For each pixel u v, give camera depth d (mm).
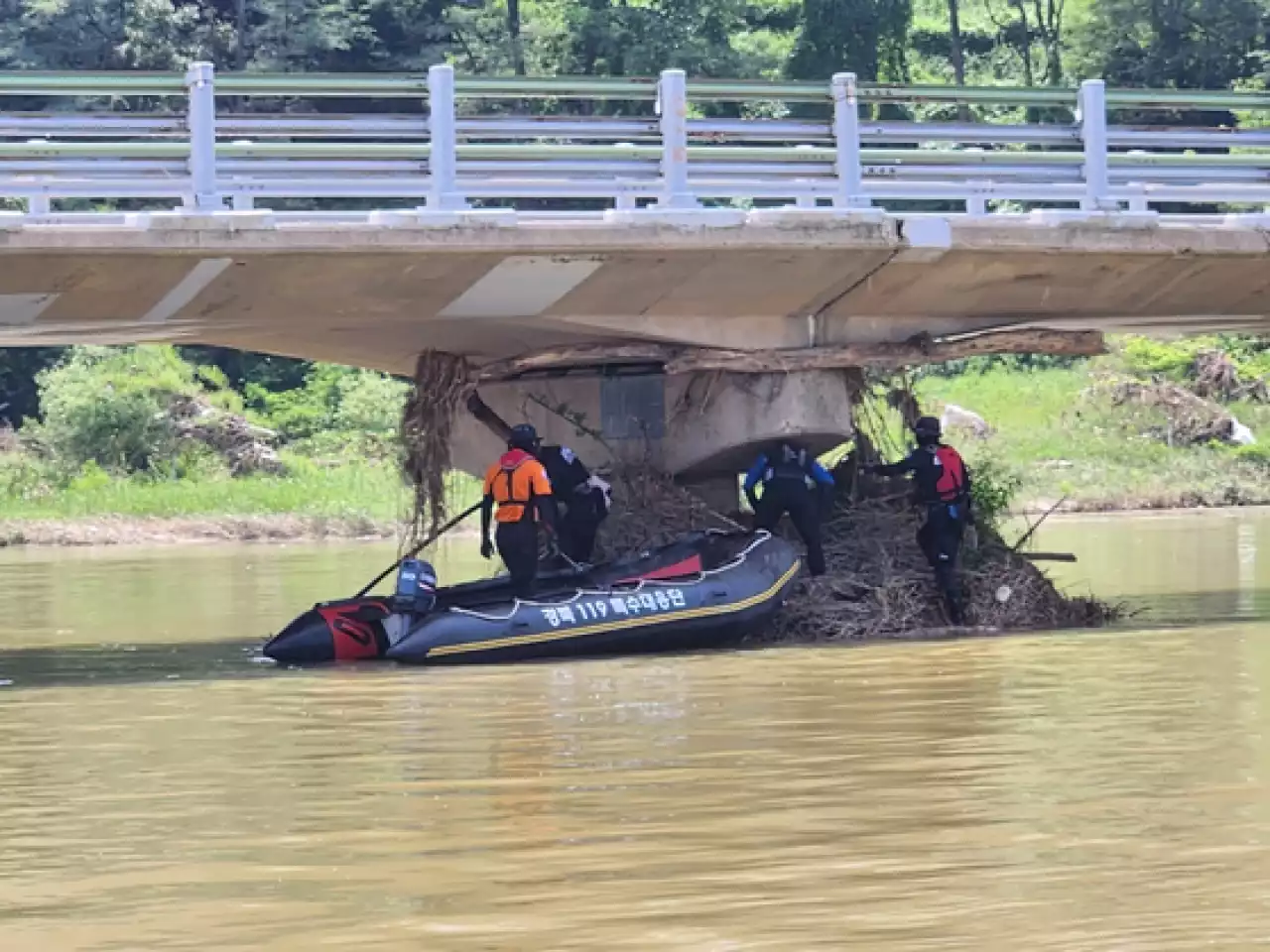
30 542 48812
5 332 22438
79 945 9711
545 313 22781
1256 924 9609
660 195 21953
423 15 81438
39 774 14250
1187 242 23484
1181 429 63219
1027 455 61281
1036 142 23391
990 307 24484
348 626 21188
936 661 19938
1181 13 79750
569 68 76500
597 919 9914
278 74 20719
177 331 23000
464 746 15031
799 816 12148
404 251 20797
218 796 13266
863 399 25344
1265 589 28391
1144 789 12789
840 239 22188
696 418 24812
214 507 53938
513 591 21734
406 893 10516
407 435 25562
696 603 21406
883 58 76812
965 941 9414
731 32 84562
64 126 20188
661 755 14414
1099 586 29484
